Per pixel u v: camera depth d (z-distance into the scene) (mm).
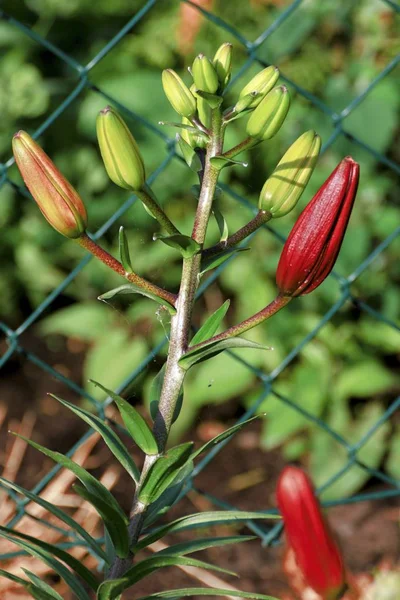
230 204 2293
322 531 1094
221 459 2256
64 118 2518
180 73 2471
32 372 2475
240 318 2320
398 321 2365
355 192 964
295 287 979
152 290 979
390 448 2240
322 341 2330
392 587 1530
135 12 2576
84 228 975
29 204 2518
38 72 2521
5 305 2557
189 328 985
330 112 1636
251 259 2354
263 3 2385
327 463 2174
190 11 2148
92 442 2090
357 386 2273
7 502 1753
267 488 2174
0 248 2520
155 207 961
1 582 1608
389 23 2391
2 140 2465
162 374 1022
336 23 2422
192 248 960
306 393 2258
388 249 2375
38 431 2271
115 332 2332
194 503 2107
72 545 1440
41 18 2578
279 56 2377
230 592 987
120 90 2416
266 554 1912
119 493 2064
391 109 2340
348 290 1715
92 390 2258
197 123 984
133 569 981
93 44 2592
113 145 941
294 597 1580
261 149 2330
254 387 2328
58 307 2615
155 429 995
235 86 2338
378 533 1994
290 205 984
